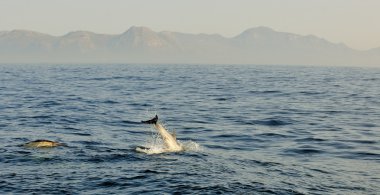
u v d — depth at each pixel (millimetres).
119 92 86062
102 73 186875
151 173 25906
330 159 30688
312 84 115125
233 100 71688
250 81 127375
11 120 47031
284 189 23062
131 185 23656
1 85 101312
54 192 22422
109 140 36531
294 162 29453
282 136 39594
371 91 92500
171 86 104500
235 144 35812
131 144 34906
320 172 26781
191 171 26391
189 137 38906
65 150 31641
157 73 190875
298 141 37250
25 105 61156
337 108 61781
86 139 36688
